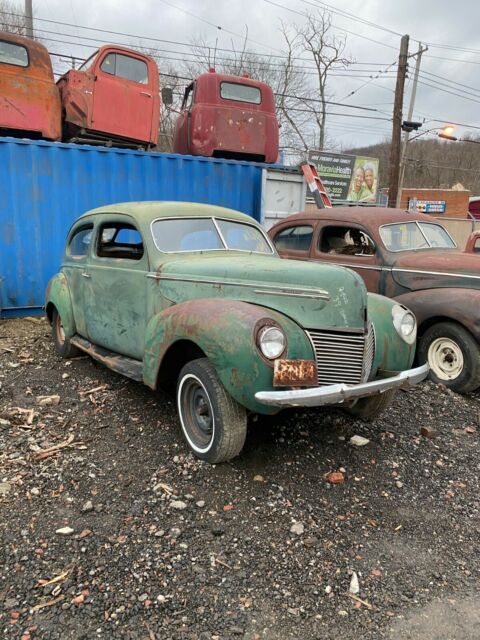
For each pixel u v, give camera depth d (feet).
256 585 7.82
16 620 6.98
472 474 11.49
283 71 108.88
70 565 8.05
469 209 108.88
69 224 25.41
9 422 13.03
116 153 26.11
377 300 12.54
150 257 13.28
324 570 8.21
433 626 7.19
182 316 11.07
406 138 85.97
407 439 13.03
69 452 11.62
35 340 21.33
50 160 24.43
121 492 10.10
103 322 15.38
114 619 7.06
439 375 17.35
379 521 9.57
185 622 7.07
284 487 10.46
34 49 24.45
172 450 11.76
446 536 9.24
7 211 23.80
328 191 82.17
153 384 12.07
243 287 11.26
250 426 13.11
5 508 9.47
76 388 15.72
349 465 11.51
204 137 30.53
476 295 16.43
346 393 9.77
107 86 26.30
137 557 8.30
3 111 23.90
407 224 20.93
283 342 9.82
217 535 8.91
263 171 30.27
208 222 14.73
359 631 7.06
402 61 60.75
